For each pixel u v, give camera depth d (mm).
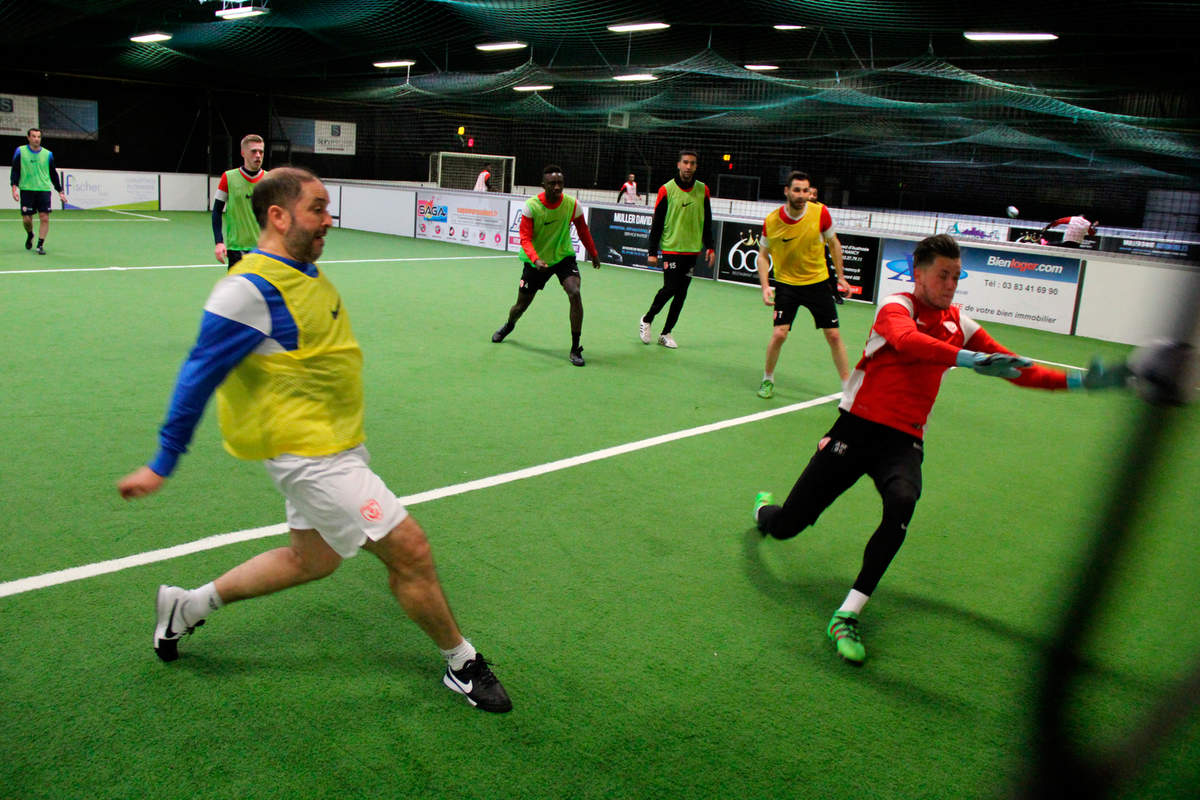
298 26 17688
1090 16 13016
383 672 2881
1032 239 15359
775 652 3162
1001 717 2830
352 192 19953
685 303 11727
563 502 4441
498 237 17016
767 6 14039
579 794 2369
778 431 5945
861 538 4219
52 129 22141
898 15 13820
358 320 8977
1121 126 20922
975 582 3818
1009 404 7094
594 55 23016
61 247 13547
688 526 4246
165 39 18719
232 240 7391
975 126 23406
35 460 4551
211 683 2760
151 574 3420
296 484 2439
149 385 6102
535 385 6789
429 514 4184
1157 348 957
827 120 25750
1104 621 1018
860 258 12602
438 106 28922
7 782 2270
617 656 3070
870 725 2758
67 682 2715
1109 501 999
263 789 2305
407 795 2318
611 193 26969
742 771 2508
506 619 3270
